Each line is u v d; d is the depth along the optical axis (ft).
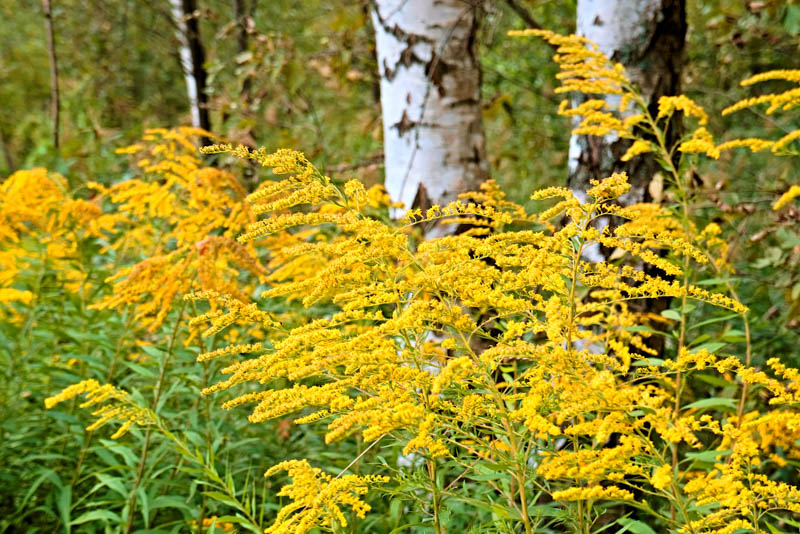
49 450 11.39
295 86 22.70
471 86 12.92
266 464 11.59
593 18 11.46
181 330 11.82
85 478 10.59
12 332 12.53
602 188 6.28
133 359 12.47
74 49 39.19
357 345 6.25
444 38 12.69
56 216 13.93
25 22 51.44
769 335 13.30
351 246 6.70
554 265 6.30
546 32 10.26
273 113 24.85
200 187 12.36
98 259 16.66
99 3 37.81
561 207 6.41
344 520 6.32
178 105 44.09
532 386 6.43
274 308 13.08
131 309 12.47
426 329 6.41
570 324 6.40
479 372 6.03
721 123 19.27
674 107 9.93
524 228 11.85
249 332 11.73
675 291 6.60
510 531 6.61
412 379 6.21
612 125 9.79
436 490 6.40
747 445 5.84
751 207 13.29
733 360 6.18
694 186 11.71
